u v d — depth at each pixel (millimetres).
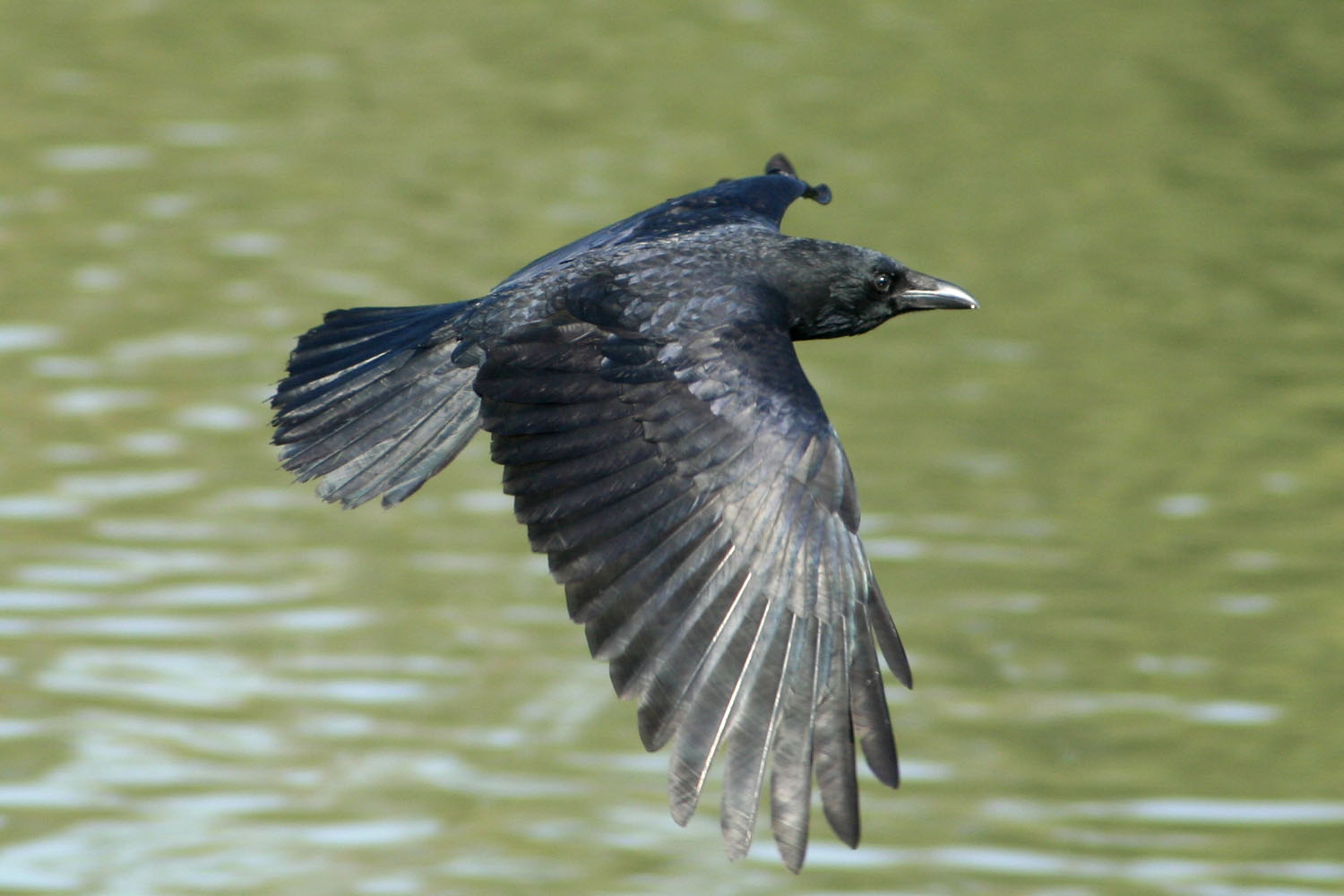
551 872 12641
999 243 23672
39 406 18453
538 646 15164
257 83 27859
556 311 6676
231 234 22750
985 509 17391
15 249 22000
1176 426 19141
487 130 26375
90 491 16969
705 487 6000
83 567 15812
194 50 29047
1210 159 26516
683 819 5516
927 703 14602
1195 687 14766
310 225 23031
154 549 16141
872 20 31406
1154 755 13984
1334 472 18203
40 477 17109
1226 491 17844
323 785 13422
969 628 15523
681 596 5820
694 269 6863
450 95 27641
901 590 16031
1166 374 20422
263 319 20422
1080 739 14109
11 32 29266
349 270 21781
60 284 21156
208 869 12594
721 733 5629
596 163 25266
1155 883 12656
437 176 24781
